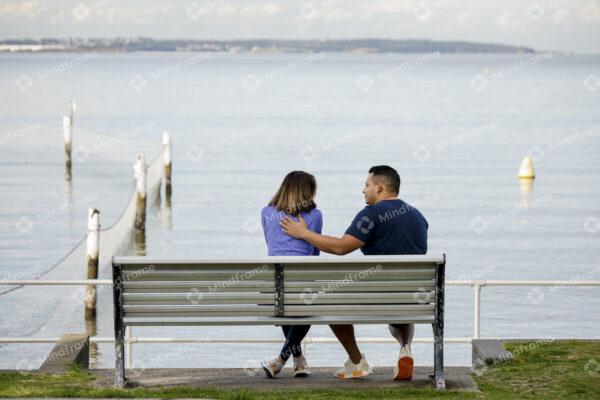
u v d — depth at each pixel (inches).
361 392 582.6
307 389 599.2
